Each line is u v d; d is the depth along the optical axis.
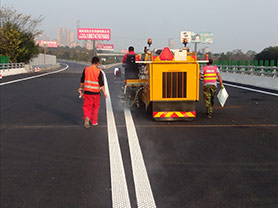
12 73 33.34
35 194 3.95
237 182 4.29
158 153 5.55
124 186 4.17
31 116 9.02
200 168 4.82
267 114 9.31
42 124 7.93
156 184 4.23
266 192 3.98
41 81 23.52
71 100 12.64
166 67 8.09
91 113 8.13
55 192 4.00
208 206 3.62
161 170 4.74
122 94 11.16
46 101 12.30
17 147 5.91
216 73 8.86
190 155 5.44
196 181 4.33
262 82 19.27
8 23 43.09
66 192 4.00
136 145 6.04
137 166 4.90
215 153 5.55
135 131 7.18
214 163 5.04
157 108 8.17
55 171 4.70
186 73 8.12
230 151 5.66
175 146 5.98
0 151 5.66
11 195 3.92
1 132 7.05
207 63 8.89
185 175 4.54
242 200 3.77
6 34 42.12
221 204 3.67
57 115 9.20
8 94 14.62
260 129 7.38
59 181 4.34
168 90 8.12
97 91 7.46
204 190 4.04
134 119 8.56
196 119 8.61
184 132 7.09
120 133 6.99
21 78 26.77
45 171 4.71
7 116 9.00
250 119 8.57
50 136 6.71
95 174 4.59
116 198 3.82
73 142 6.25
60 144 6.11
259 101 12.30
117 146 5.98
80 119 8.59
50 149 5.79
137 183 4.26
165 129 7.39
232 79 24.84
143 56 9.85
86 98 7.44
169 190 4.05
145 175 4.54
